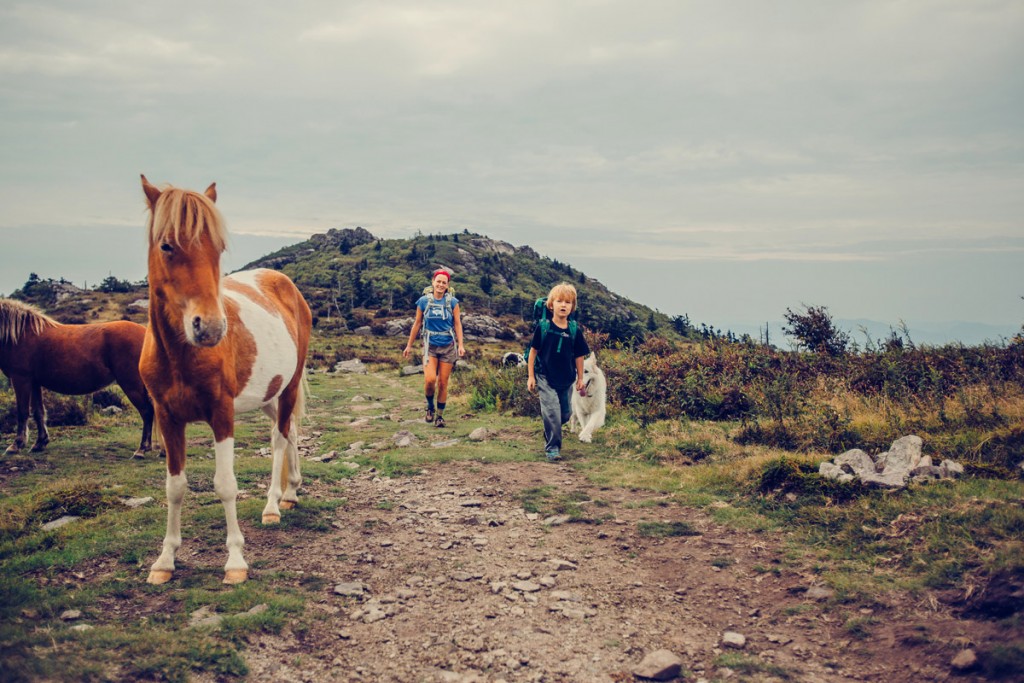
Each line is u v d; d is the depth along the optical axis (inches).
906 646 129.6
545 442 318.3
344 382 795.4
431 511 228.7
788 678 123.4
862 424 280.2
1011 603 133.2
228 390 166.9
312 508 224.7
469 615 153.3
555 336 297.3
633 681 125.6
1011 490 187.9
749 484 230.2
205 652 126.0
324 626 144.8
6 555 177.5
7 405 405.4
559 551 192.7
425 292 396.8
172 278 145.9
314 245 7199.8
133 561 170.9
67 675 113.4
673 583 169.2
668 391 384.2
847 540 177.0
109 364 321.7
